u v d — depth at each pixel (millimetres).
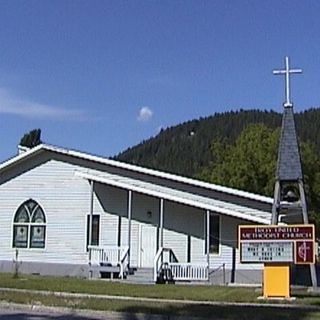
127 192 39000
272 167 57000
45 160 40094
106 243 38875
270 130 60188
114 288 28672
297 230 25781
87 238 39094
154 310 21594
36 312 22234
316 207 58219
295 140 31406
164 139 145500
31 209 40000
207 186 37406
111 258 37406
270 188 56312
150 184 38500
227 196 37375
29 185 40125
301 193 31094
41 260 39406
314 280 30688
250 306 22875
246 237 26203
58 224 39500
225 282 36625
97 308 22031
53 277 35250
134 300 24156
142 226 38719
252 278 36594
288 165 31297
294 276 35406
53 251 39344
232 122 142625
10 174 40438
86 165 39562
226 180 58531
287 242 25797
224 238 37312
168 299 25047
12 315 21250
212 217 37656
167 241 38219
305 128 110500
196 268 35906
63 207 39562
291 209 33188
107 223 39000
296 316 20578
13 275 34719
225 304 23562
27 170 40281
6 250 39938
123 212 38969
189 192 37969
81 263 38938
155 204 38719
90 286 29312
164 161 133875
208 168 65125
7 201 40250
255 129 60062
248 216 35562
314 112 114250
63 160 39875
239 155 58625
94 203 39250
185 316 20672
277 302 24500
